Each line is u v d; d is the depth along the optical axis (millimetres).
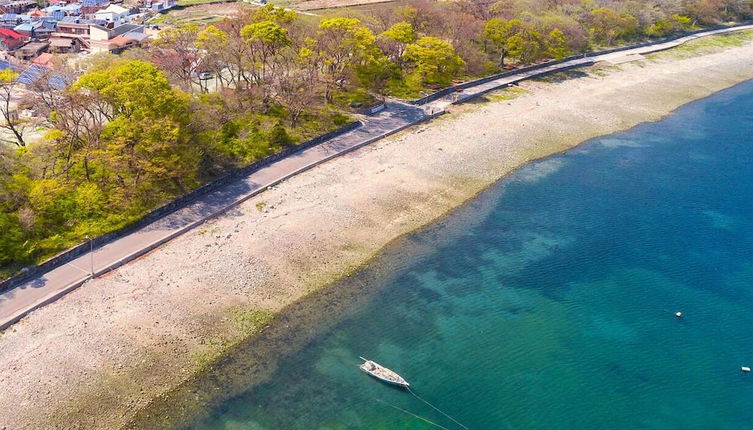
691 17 179750
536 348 56938
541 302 63156
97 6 165375
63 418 45938
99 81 72375
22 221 61312
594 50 149875
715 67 146375
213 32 96875
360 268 66812
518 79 127188
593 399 51688
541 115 110875
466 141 98188
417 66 117062
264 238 69250
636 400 51750
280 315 58875
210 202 74875
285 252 67438
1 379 48250
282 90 94750
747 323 61188
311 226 72500
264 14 106000
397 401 50281
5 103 94312
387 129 99000
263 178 81312
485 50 132500
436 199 81625
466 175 88375
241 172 81375
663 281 67250
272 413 48281
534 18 143625
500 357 55656
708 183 89625
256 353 54094
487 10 149000
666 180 90312
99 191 69250
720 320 61531
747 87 134250
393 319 59562
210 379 50969
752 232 77000
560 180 89250
